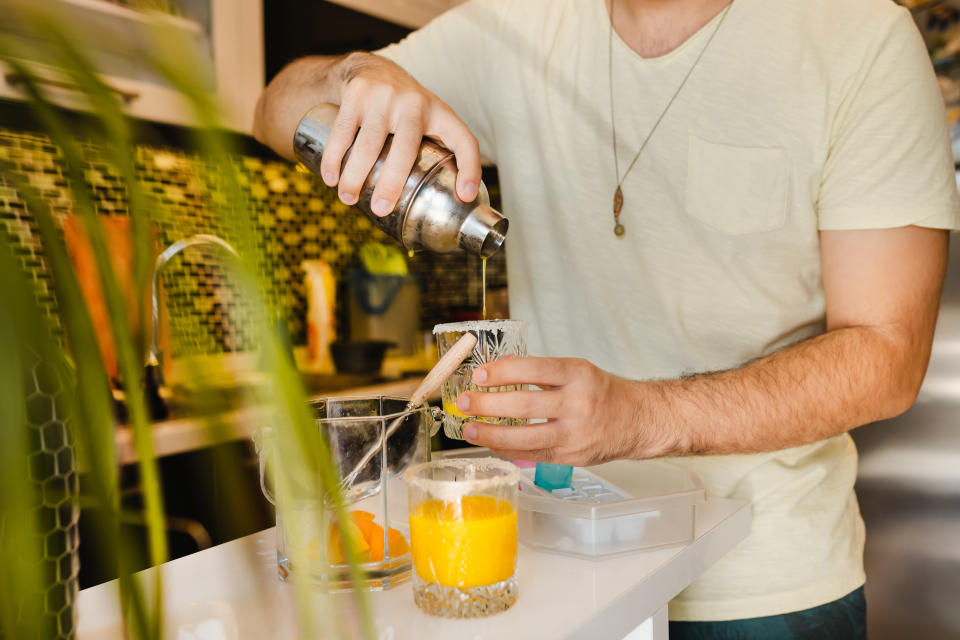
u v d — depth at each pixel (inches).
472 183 29.4
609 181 45.8
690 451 30.3
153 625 8.8
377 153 29.5
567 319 49.3
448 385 31.7
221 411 8.7
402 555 25.7
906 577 65.1
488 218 29.7
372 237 98.6
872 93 38.3
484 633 21.9
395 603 24.0
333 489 9.0
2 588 9.4
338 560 23.9
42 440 14.7
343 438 24.1
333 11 82.6
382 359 87.4
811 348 34.6
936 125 37.9
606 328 47.2
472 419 30.9
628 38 45.0
